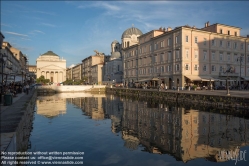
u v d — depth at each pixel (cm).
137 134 1816
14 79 4200
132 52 8412
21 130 1590
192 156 1291
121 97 6281
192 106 3619
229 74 6044
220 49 6109
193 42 5675
